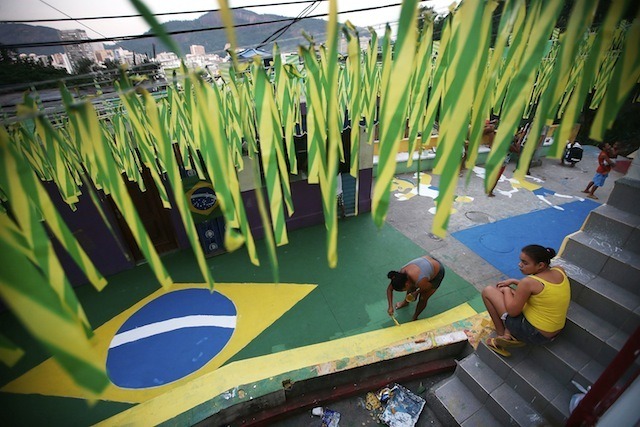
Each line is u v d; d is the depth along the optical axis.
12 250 0.63
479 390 2.96
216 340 4.63
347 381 3.52
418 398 3.33
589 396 1.82
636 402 1.54
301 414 3.41
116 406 3.88
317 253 6.33
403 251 6.25
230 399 3.21
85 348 0.69
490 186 0.95
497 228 6.81
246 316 4.99
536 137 0.89
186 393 3.64
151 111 0.96
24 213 0.77
